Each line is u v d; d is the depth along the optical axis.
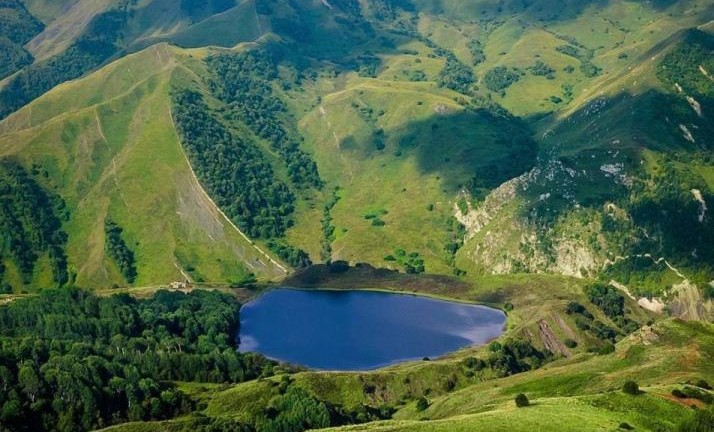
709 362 175.75
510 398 180.75
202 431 183.38
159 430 185.12
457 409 192.12
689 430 124.25
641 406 138.50
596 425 124.88
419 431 125.56
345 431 134.88
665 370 174.75
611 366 191.25
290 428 187.88
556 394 177.12
